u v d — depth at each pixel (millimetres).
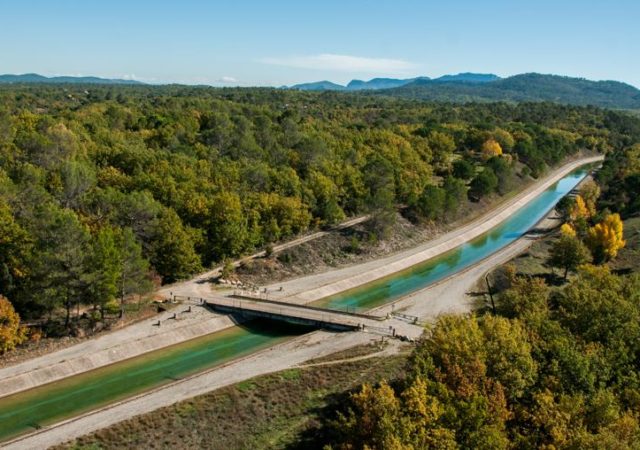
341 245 131000
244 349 86000
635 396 53281
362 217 148125
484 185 183000
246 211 120500
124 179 118500
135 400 67812
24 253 81875
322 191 140875
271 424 65250
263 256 118938
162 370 77875
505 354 56719
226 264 107125
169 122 193375
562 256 112500
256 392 70812
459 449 46062
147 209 100062
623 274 111062
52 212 84500
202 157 152375
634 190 169375
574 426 47875
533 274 116188
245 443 62000
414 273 127188
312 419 65875
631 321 65875
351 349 83188
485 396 51188
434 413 47250
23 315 82875
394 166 173000
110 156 136625
